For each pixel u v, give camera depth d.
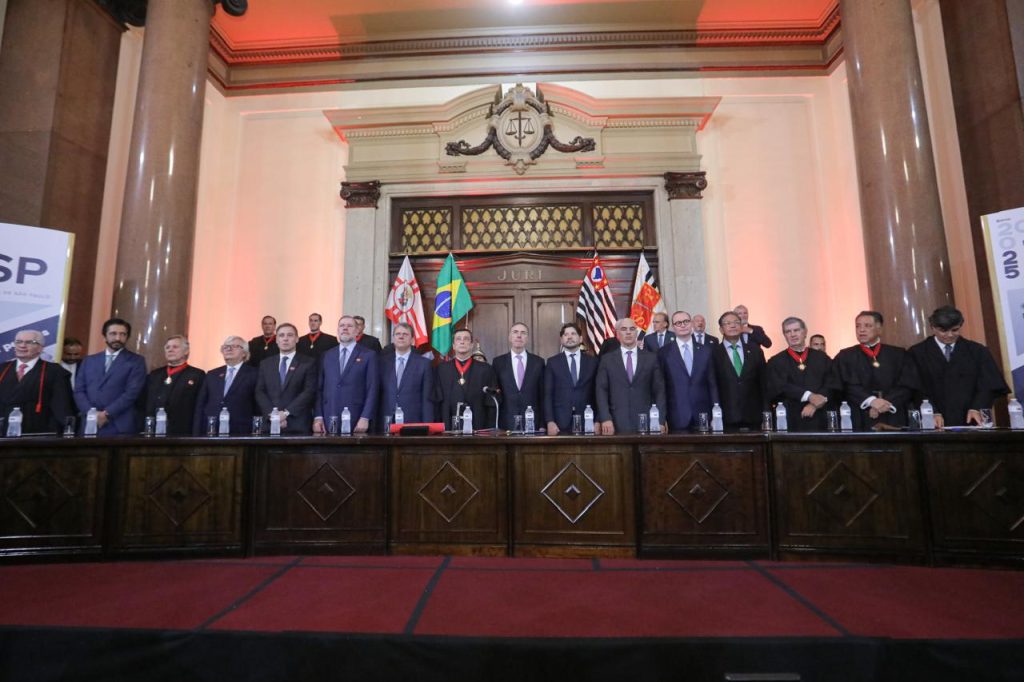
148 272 4.97
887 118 4.84
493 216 7.08
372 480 3.14
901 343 4.61
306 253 7.05
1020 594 2.37
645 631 2.02
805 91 7.15
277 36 7.24
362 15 6.98
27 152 5.14
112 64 5.85
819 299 6.71
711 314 6.71
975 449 2.79
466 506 3.09
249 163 7.26
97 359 4.02
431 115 6.99
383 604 2.31
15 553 2.90
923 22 5.75
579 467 3.06
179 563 2.95
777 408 3.75
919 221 4.67
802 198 6.93
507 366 4.40
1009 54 4.86
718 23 7.14
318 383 4.35
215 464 3.12
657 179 6.96
